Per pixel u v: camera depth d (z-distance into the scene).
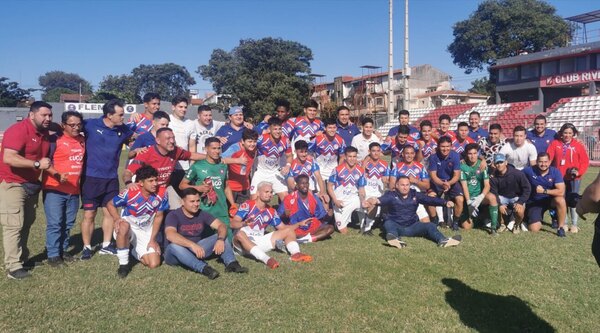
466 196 8.07
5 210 5.47
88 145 6.36
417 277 5.52
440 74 55.56
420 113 42.50
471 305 4.69
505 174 7.92
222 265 6.07
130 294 4.96
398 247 6.88
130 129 6.91
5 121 43.94
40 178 6.12
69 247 7.03
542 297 4.90
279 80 44.38
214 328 4.18
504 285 5.25
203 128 8.63
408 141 9.52
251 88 44.44
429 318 4.39
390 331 4.13
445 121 9.70
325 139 9.05
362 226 7.98
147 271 5.78
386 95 49.78
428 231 7.40
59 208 6.08
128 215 5.99
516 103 34.94
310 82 47.03
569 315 4.47
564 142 8.39
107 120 6.47
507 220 8.30
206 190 6.54
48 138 5.96
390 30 30.20
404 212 7.61
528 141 8.80
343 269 5.84
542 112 33.78
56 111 44.00
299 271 5.76
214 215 6.80
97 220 9.09
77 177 6.20
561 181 7.71
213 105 49.12
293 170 8.05
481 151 9.58
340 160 9.06
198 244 6.05
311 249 6.88
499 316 4.44
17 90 57.75
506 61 37.06
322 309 4.59
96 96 56.03
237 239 6.41
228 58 48.47
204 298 4.87
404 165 8.64
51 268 5.89
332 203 8.31
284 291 5.07
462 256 6.42
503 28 45.38
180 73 82.94
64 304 4.69
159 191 6.10
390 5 30.06
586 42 34.81
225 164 7.02
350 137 9.83
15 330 4.11
